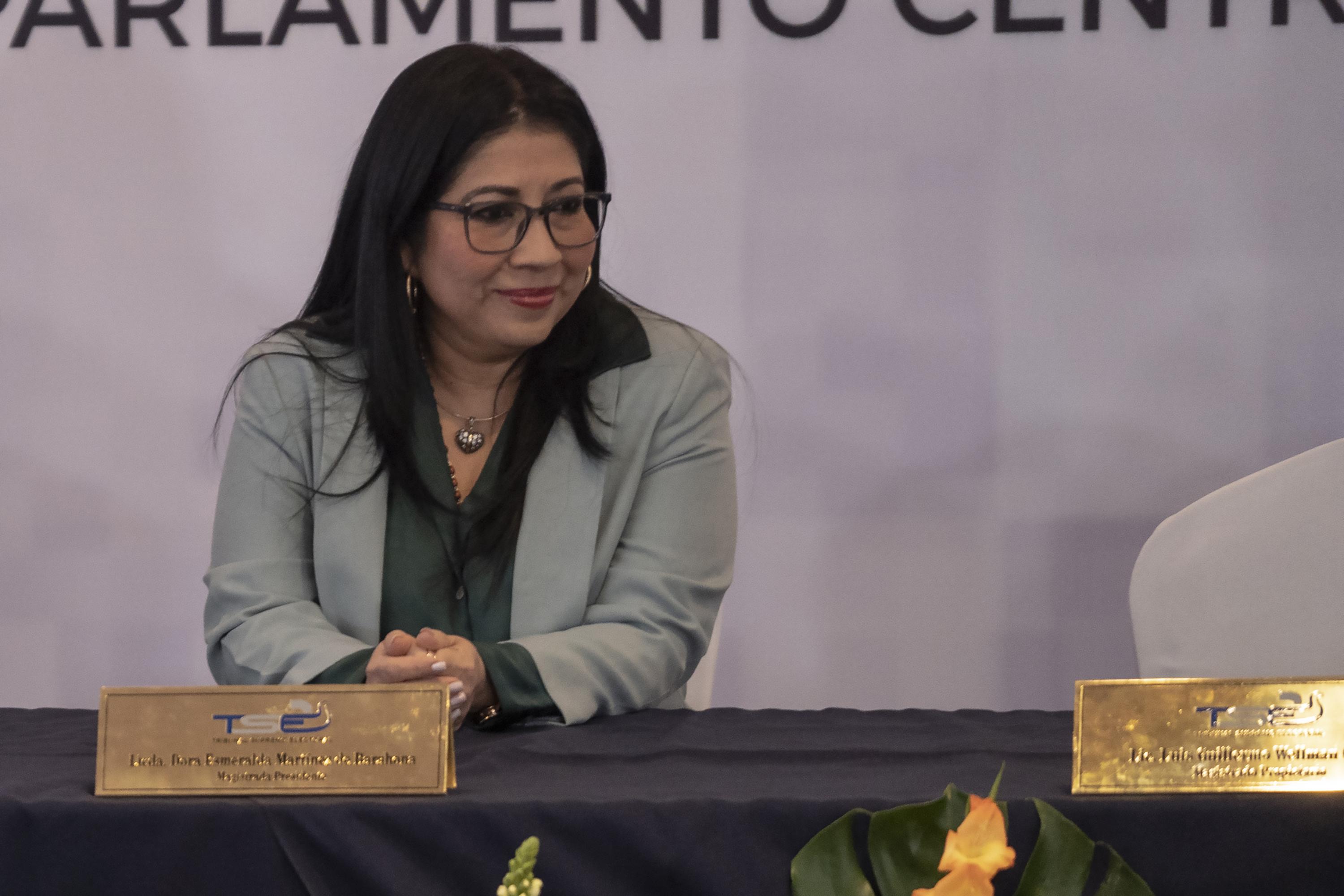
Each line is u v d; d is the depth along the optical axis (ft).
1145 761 13.75
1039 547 37.81
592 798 13.32
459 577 21.02
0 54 38.55
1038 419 37.76
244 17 38.37
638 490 22.07
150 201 38.58
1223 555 22.81
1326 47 36.73
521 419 21.53
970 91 37.52
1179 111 37.14
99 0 38.34
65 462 38.91
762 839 13.17
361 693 13.75
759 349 38.14
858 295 37.91
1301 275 37.09
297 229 38.58
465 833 13.10
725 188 38.01
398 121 20.22
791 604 38.32
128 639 38.93
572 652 19.02
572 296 20.97
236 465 21.74
